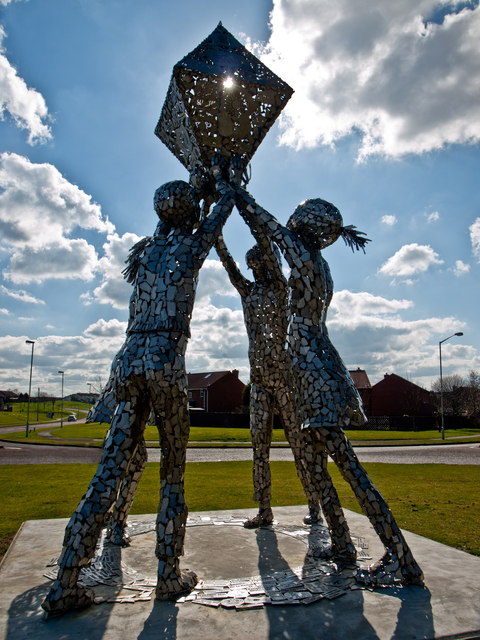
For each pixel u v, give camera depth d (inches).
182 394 172.6
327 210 208.1
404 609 151.4
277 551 209.9
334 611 150.1
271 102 222.5
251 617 146.0
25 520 292.8
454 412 2098.9
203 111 218.4
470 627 139.5
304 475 251.3
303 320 199.6
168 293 174.7
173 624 141.4
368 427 1772.9
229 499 372.2
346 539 197.3
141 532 241.4
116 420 173.8
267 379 241.9
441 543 230.7
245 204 208.8
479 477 524.4
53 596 147.7
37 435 1439.5
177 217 187.5
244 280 248.7
